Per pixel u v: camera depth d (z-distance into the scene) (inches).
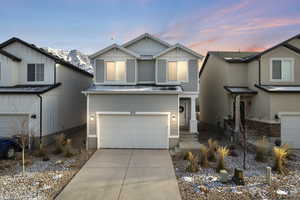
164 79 669.9
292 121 592.4
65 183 331.3
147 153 517.7
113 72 673.6
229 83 743.1
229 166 415.8
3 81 659.4
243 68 746.8
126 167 409.4
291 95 594.2
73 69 787.4
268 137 598.9
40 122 576.7
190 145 519.5
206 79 1024.2
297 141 588.4
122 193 296.4
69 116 762.2
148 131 567.5
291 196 286.0
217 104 859.4
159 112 564.7
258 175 365.1
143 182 335.0
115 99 569.6
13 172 378.6
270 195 288.8
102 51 663.1
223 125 784.3
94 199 278.7
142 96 567.2
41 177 355.3
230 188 312.0
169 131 565.0
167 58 669.3
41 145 522.0
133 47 721.0
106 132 569.3
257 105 666.8
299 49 690.2
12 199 277.7
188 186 319.9
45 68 676.1
